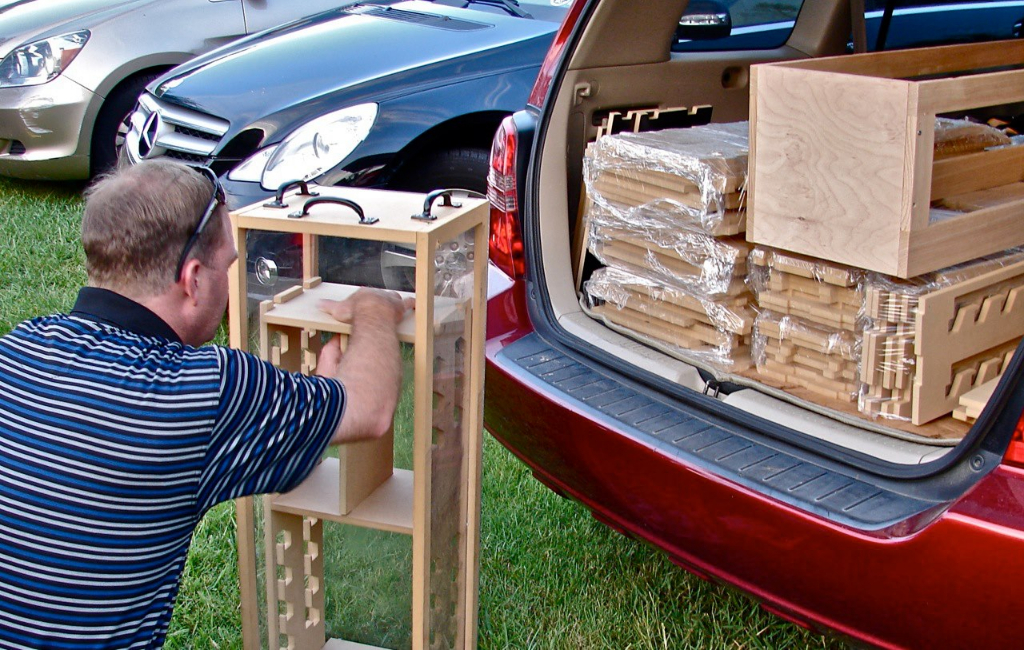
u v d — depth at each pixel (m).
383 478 2.09
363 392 1.69
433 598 2.10
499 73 4.24
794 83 2.05
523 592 2.60
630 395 2.25
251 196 3.97
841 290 2.14
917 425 2.07
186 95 4.34
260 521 2.05
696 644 2.41
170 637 2.43
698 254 2.37
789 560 1.85
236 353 1.59
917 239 1.94
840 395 2.21
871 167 1.95
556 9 4.74
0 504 1.46
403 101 4.09
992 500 1.60
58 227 5.54
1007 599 1.58
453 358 2.04
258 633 2.12
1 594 1.47
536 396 2.28
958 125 2.31
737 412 2.11
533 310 2.58
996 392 1.65
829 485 1.87
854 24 3.45
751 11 3.35
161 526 1.53
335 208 1.93
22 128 5.94
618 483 2.14
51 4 6.70
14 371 1.51
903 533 1.67
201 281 1.64
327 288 2.04
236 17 6.33
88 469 1.46
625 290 2.59
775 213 2.18
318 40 4.52
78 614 1.50
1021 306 2.28
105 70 5.93
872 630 1.79
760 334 2.35
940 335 2.05
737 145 2.44
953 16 3.24
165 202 1.57
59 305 4.46
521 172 2.62
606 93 2.81
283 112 4.12
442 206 1.96
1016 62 3.07
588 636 2.42
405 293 1.97
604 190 2.58
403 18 4.75
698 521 1.99
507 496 3.00
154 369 1.52
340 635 2.33
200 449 1.51
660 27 2.86
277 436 1.57
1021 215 2.21
